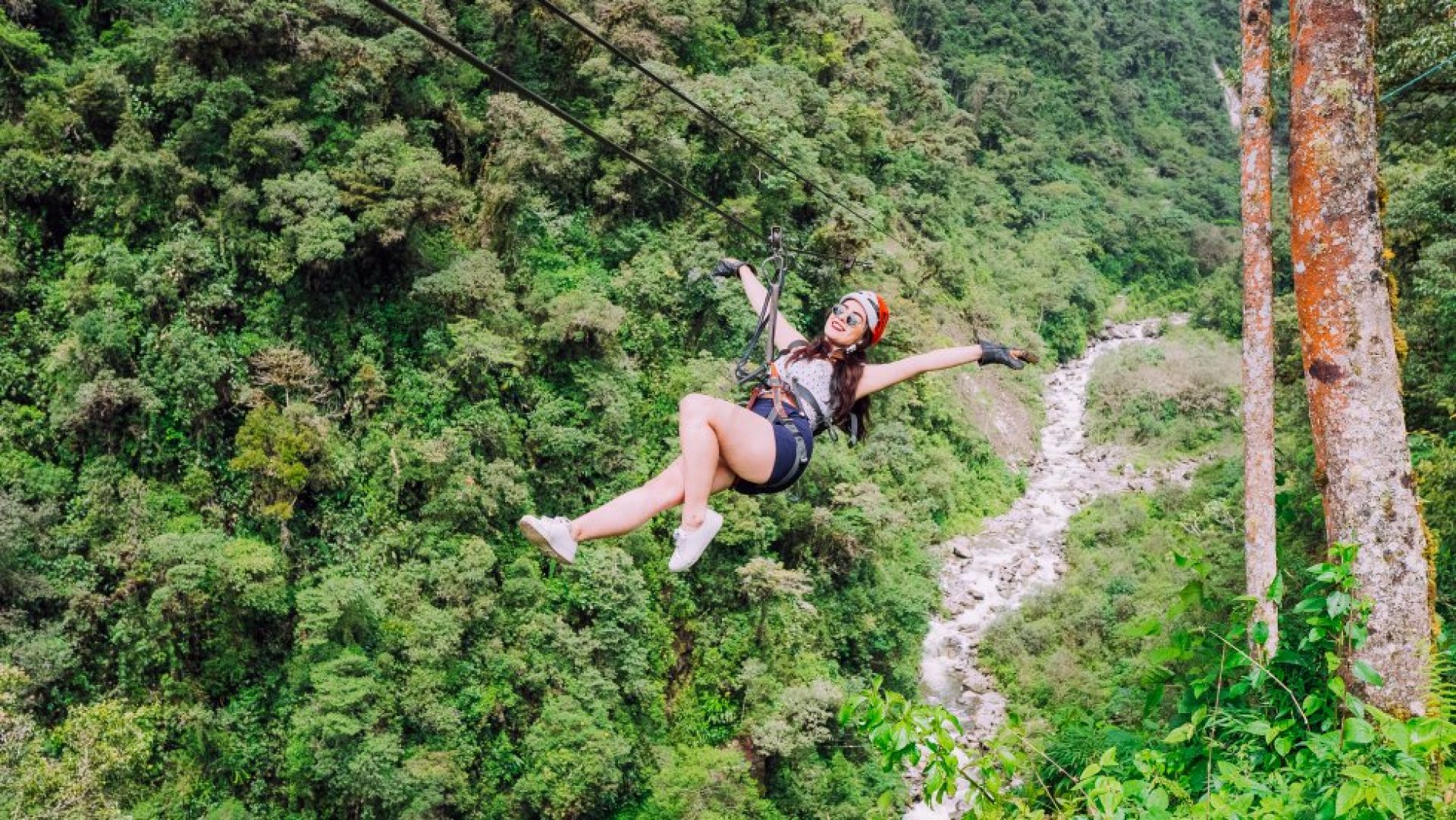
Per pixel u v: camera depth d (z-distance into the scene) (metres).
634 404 32.25
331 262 28.91
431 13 34.19
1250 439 8.77
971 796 4.69
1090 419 50.53
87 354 25.78
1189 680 5.59
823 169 42.06
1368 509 5.75
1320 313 6.10
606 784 25.14
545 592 27.59
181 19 30.47
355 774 23.17
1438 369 18.88
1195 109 90.19
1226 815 3.96
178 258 27.22
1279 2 52.72
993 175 68.00
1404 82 14.88
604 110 37.72
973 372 48.81
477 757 25.42
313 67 30.88
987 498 43.31
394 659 25.50
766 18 50.09
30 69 28.94
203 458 26.78
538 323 31.59
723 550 30.98
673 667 29.17
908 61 61.00
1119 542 37.78
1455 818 4.00
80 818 18.70
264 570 24.64
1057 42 82.50
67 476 25.72
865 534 32.59
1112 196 73.06
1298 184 6.30
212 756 24.14
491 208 33.28
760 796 27.33
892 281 44.22
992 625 33.50
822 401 3.99
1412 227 21.33
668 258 35.06
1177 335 60.53
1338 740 4.34
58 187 27.95
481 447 28.73
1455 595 10.07
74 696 23.97
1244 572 22.16
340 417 28.41
